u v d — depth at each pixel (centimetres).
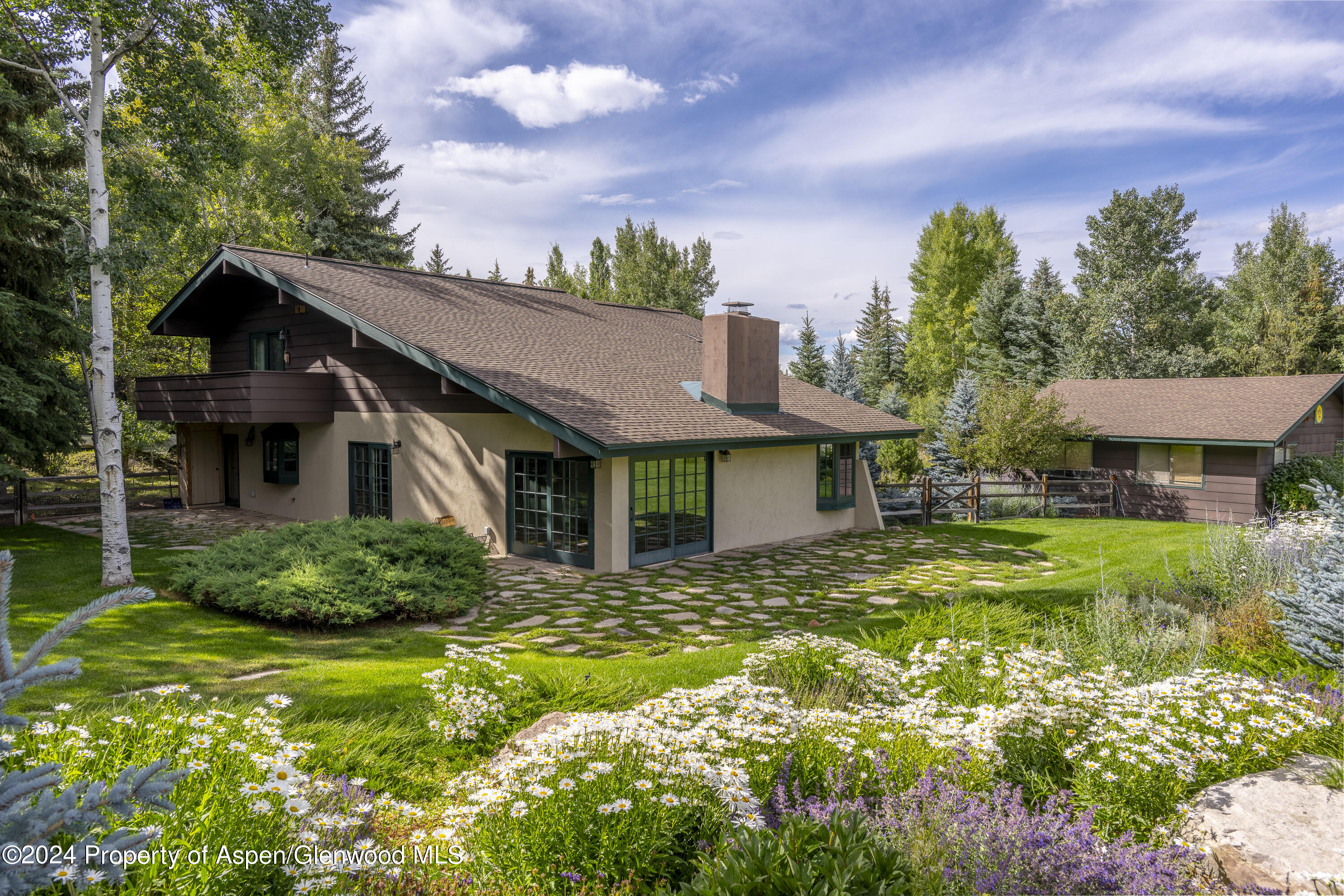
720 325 1407
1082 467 2139
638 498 1211
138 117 1283
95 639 768
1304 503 1747
